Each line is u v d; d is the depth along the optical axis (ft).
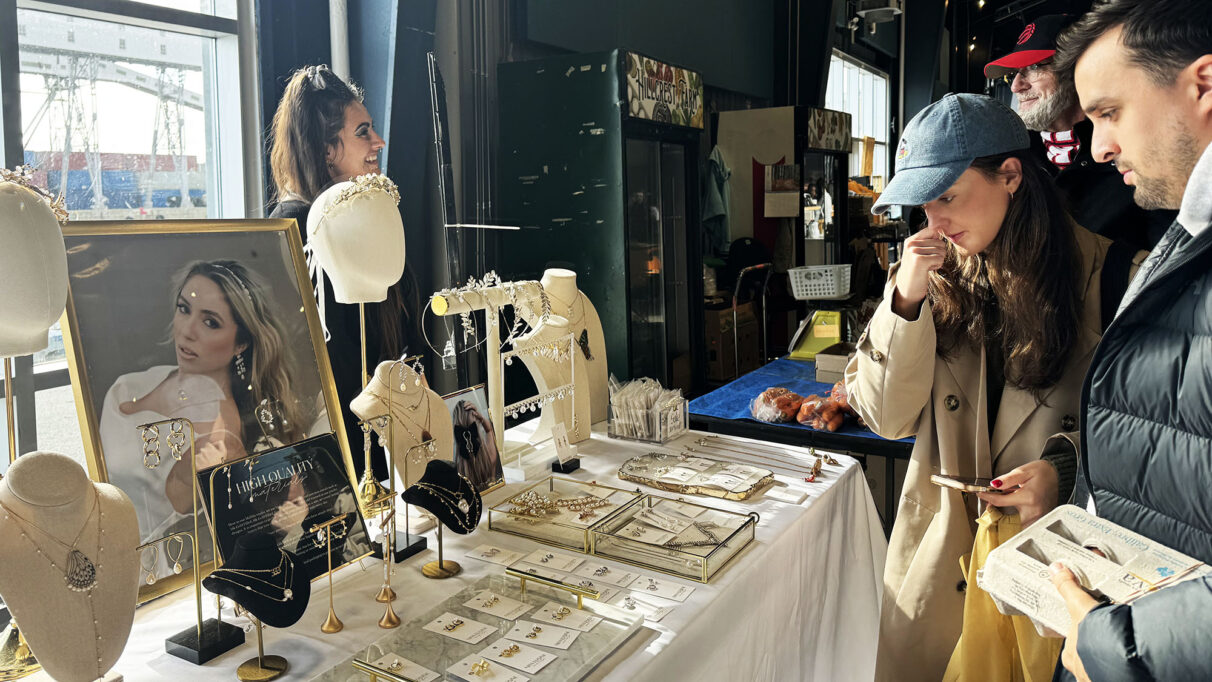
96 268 4.41
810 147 19.80
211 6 8.96
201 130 9.20
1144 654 2.55
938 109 4.54
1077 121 6.61
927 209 4.73
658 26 17.66
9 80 7.00
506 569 4.63
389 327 10.25
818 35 23.61
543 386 7.06
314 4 9.82
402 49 10.13
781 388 9.36
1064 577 3.12
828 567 6.34
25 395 7.00
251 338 5.07
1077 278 4.65
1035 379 4.68
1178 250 2.93
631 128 12.50
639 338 13.21
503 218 13.07
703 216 20.20
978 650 4.73
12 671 3.65
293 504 4.61
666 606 4.42
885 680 5.45
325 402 5.45
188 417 4.66
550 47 14.25
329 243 5.20
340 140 9.53
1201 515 2.91
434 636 3.97
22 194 3.38
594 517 5.49
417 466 5.37
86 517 3.53
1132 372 3.11
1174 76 2.81
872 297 23.44
